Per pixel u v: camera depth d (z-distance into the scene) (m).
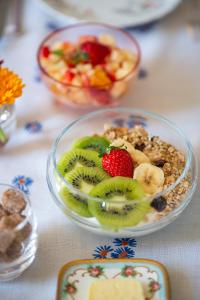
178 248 0.49
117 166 0.50
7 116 0.56
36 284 0.47
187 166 0.49
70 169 0.51
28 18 0.75
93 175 0.50
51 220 0.52
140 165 0.51
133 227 0.47
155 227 0.48
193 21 0.74
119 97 0.62
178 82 0.66
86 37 0.67
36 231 0.48
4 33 0.72
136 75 0.63
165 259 0.49
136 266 0.46
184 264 0.48
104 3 0.75
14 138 0.60
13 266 0.45
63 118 0.62
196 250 0.49
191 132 0.60
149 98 0.64
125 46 0.68
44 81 0.62
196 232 0.51
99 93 0.60
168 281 0.45
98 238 0.50
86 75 0.60
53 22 0.74
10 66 0.68
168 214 0.48
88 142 0.54
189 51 0.70
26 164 0.57
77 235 0.51
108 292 0.43
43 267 0.48
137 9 0.74
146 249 0.49
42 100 0.64
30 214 0.46
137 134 0.55
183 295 0.46
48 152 0.58
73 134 0.57
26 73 0.67
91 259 0.47
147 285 0.45
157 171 0.50
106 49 0.64
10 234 0.44
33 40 0.71
